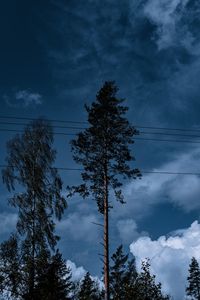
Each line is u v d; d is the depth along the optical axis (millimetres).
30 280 31047
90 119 33844
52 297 31562
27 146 36875
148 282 32031
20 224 33594
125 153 32594
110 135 33156
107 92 34281
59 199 35500
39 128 37594
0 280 30438
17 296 30750
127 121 33406
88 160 32562
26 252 31875
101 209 30969
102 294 41719
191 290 69750
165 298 32312
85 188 31641
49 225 34000
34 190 35156
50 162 36625
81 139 32875
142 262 32656
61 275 34500
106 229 30250
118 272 49000
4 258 30906
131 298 31594
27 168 35844
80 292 38250
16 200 34438
